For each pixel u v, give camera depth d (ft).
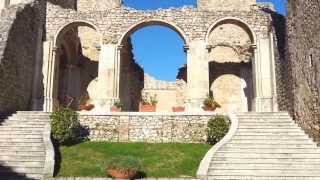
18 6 77.05
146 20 85.15
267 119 63.82
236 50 100.73
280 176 49.49
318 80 57.21
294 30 69.00
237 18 84.89
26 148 55.67
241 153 54.39
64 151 58.13
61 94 96.68
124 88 98.17
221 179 49.06
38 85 82.38
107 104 81.76
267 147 55.72
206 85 82.12
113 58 83.97
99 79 83.20
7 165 51.37
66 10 86.38
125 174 47.24
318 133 56.54
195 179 48.42
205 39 84.02
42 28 85.20
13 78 72.08
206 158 52.31
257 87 82.38
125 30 85.15
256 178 49.24
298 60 66.54
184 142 65.00
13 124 63.00
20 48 75.10
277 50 83.66
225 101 98.07
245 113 65.92
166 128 65.82
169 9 85.51
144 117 66.33
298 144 56.49
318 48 57.31
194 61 83.25
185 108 81.56
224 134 62.18
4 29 70.49
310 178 48.60
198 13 85.10
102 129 65.87
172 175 50.31
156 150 59.52
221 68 99.96
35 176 49.37
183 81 101.45
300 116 65.05
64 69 98.02
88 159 55.31
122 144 62.54
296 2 67.82
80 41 103.04
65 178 48.24
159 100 103.55
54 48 84.74
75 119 62.69
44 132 59.47
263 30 84.58
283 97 77.51
